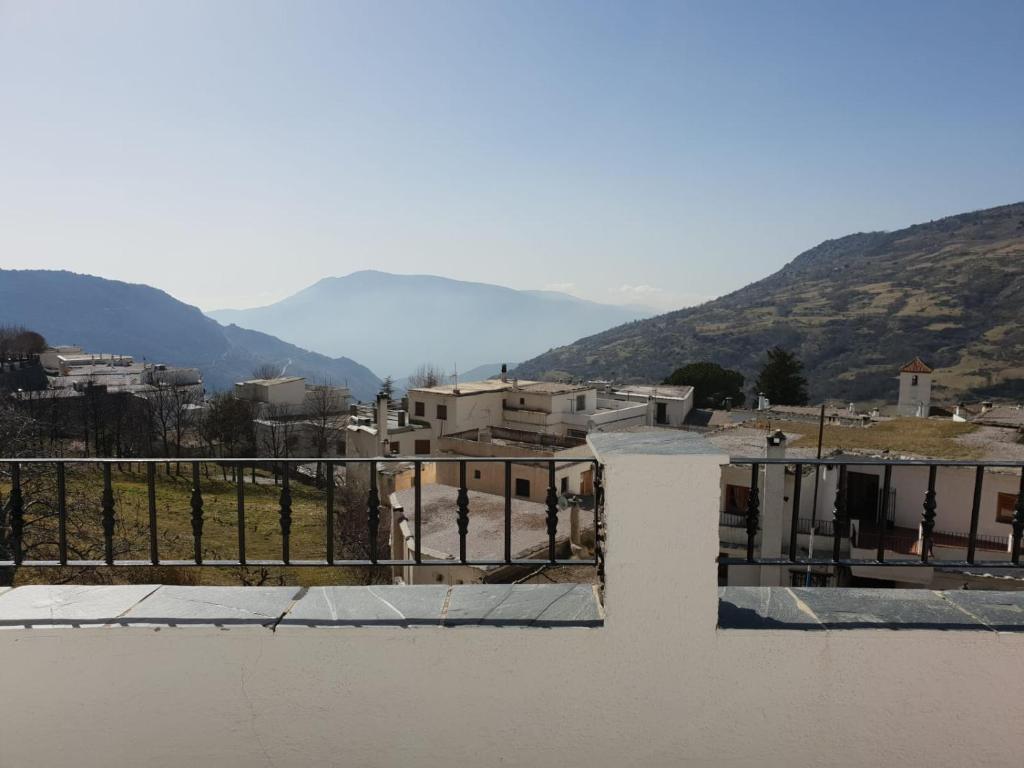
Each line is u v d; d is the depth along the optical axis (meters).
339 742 2.40
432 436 41.03
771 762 2.39
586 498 21.48
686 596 2.34
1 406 26.25
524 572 14.05
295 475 42.34
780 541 14.42
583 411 42.56
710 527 2.31
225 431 53.06
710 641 2.35
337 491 29.42
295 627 2.38
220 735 2.40
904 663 2.38
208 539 21.72
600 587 2.69
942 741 2.40
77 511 17.22
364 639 2.36
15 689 2.39
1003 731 2.40
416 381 63.72
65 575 13.16
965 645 2.37
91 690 2.39
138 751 2.41
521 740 2.39
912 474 14.95
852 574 14.05
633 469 2.30
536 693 2.37
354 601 2.61
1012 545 2.94
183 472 37.34
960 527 14.44
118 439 40.25
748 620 2.46
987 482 14.19
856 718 2.39
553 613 2.48
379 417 38.38
